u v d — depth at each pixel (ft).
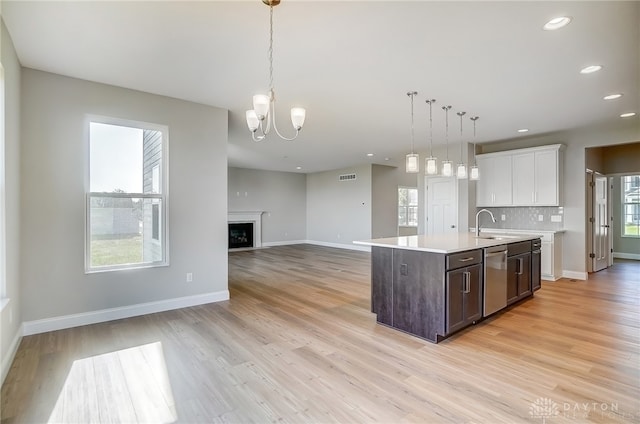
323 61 9.84
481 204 21.12
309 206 38.17
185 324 11.41
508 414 6.48
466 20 7.70
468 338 10.23
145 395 7.14
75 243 11.06
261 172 34.94
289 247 34.55
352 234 32.96
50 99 10.61
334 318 12.14
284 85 11.71
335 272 20.99
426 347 9.61
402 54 9.39
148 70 10.47
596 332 10.63
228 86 11.80
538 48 9.03
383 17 7.56
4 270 8.20
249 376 7.95
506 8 7.23
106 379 7.79
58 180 10.75
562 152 18.60
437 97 12.89
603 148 21.70
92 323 11.34
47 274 10.58
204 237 13.74
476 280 10.91
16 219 9.51
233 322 11.66
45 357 8.86
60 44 8.84
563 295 14.99
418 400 6.97
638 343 9.75
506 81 11.28
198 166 13.56
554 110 14.39
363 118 15.76
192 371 8.18
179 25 7.95
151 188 12.62
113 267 11.85
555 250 17.88
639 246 25.58
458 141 20.76
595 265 20.33
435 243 11.26
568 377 7.86
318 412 6.57
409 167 12.28
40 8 7.22
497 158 20.36
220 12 7.40
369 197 31.32
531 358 8.85
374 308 11.72
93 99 11.34
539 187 18.74
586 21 7.73
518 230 19.40
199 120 13.57
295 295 15.34
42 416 6.42
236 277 19.47
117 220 11.95
